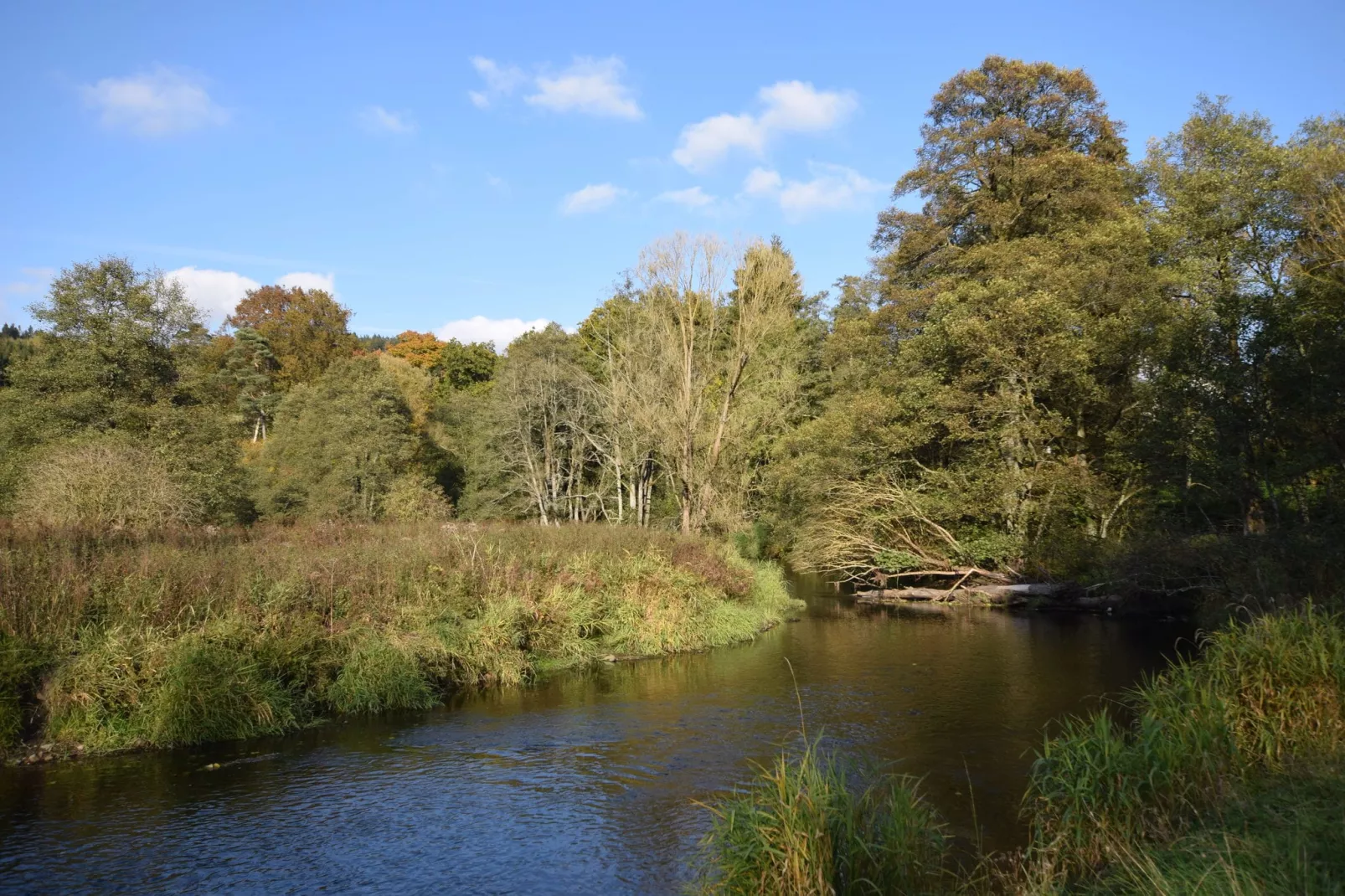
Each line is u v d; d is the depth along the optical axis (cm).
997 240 3153
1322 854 534
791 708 1300
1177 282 2509
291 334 7306
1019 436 2662
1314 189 2081
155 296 3309
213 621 1204
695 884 665
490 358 6512
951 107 3394
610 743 1114
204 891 696
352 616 1381
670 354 3319
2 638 1044
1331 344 1585
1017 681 1480
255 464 5162
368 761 1038
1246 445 1845
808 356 4384
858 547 3042
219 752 1066
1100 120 3312
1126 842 640
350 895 691
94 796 910
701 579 2044
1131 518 2670
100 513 1958
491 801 904
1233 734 768
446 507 4006
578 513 4362
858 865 565
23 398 3012
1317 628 856
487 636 1475
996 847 754
